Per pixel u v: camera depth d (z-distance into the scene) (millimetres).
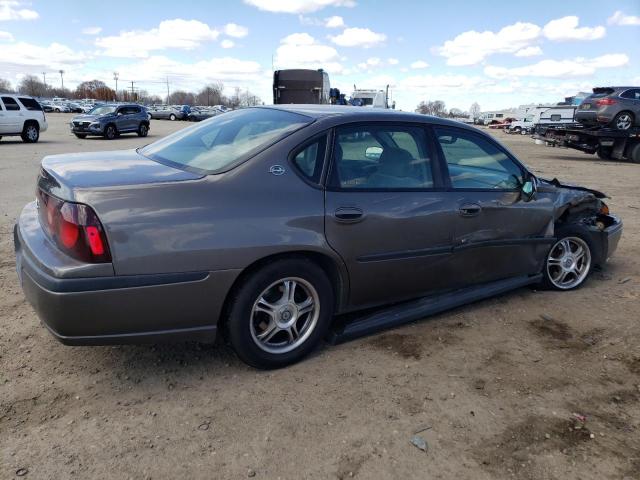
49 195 2781
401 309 3799
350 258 3277
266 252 2914
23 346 3352
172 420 2676
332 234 3156
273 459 2426
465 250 3846
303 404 2861
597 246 4820
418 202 3523
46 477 2254
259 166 3000
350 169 3305
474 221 3840
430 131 3734
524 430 2725
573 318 4172
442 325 3951
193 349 3410
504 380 3207
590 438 2686
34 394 2840
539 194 4297
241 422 2684
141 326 2723
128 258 2604
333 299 3340
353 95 33125
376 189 3375
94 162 3225
